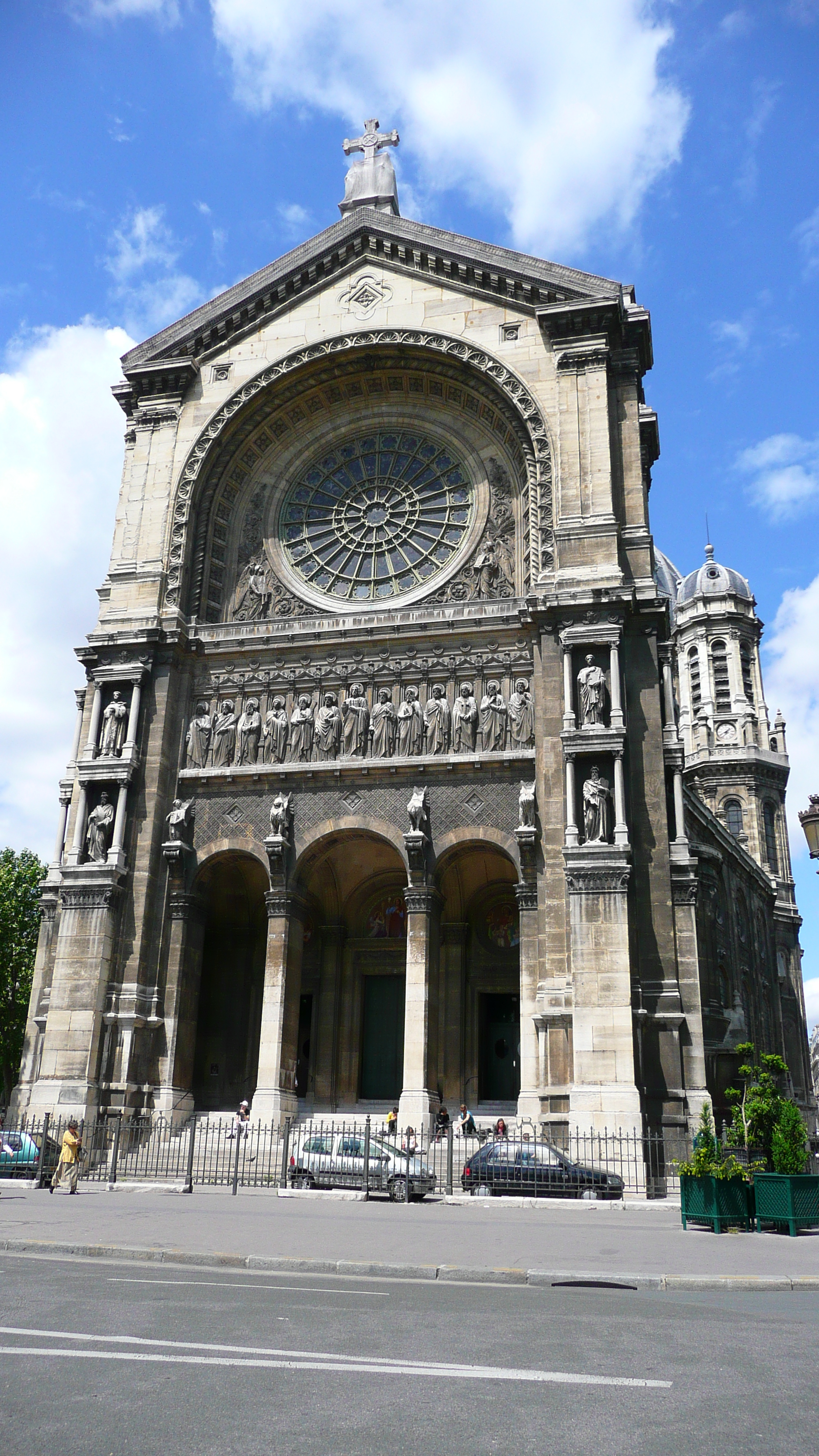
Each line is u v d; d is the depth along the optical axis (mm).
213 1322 9898
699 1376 8273
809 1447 6527
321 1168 28031
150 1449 6262
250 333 44344
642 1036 32156
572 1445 6480
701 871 49719
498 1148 27500
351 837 37500
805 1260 15594
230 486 44156
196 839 38500
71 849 37719
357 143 50000
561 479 38000
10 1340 8898
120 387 44875
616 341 40312
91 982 35625
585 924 32219
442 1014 38844
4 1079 68000
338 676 39031
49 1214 20266
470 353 40812
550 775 34938
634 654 36094
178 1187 27328
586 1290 13047
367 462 44375
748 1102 22781
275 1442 6406
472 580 40344
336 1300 11492
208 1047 41188
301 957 37469
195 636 40844
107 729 39000
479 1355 8812
